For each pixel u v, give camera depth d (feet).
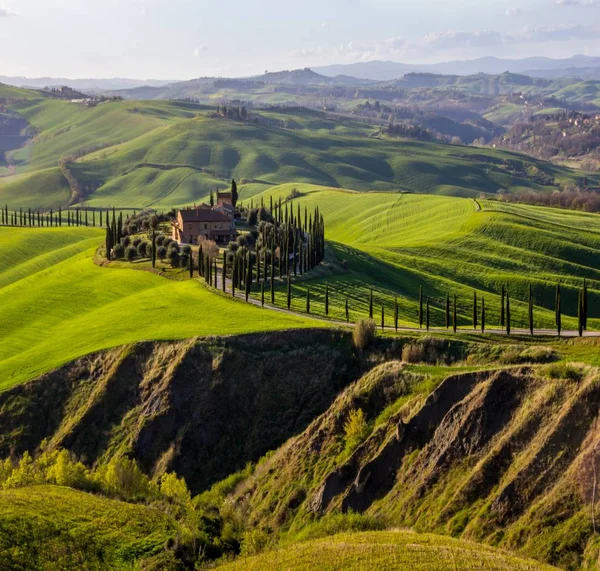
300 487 231.71
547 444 185.88
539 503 175.22
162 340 322.14
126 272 493.77
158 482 269.23
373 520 196.85
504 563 153.38
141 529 198.39
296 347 306.55
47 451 289.33
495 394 209.87
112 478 237.86
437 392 223.30
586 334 307.37
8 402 307.99
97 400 304.50
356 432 241.14
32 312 422.82
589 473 171.32
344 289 456.45
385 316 391.24
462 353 275.80
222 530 211.61
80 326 379.76
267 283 444.55
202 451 280.72
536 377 207.41
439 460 206.28
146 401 300.20
